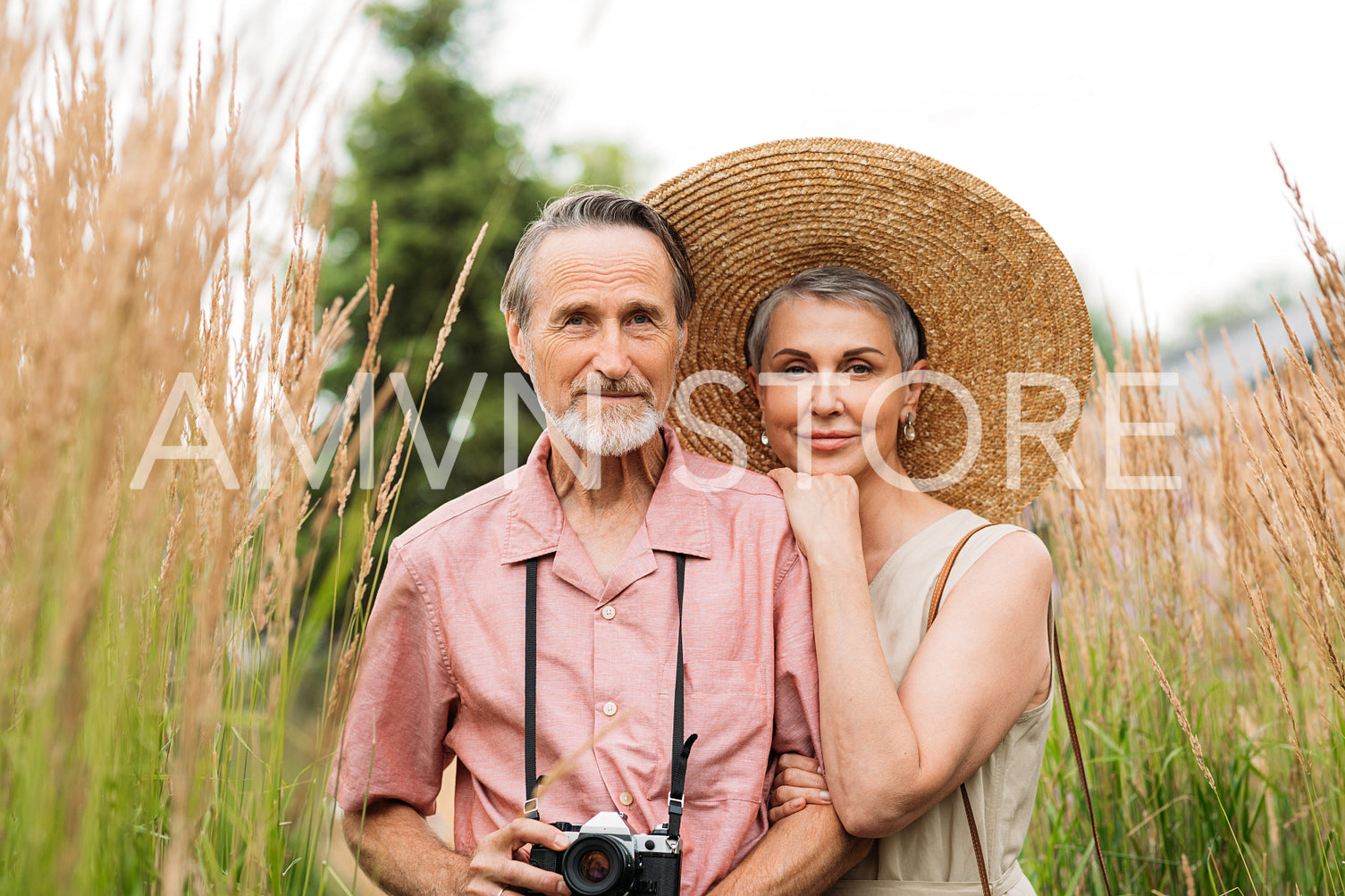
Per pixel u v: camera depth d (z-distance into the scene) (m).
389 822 1.63
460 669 1.59
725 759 1.53
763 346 1.95
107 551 1.03
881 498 1.86
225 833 1.27
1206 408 2.60
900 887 1.66
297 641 1.29
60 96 1.05
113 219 0.89
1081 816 2.38
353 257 12.55
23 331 0.99
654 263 1.59
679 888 1.42
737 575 1.61
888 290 1.88
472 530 1.65
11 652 0.95
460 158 12.85
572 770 1.51
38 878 0.93
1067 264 1.94
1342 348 1.70
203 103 0.95
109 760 1.06
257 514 1.29
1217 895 2.15
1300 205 1.72
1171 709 2.43
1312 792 2.02
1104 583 2.60
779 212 1.98
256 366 1.17
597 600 1.58
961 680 1.56
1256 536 2.36
